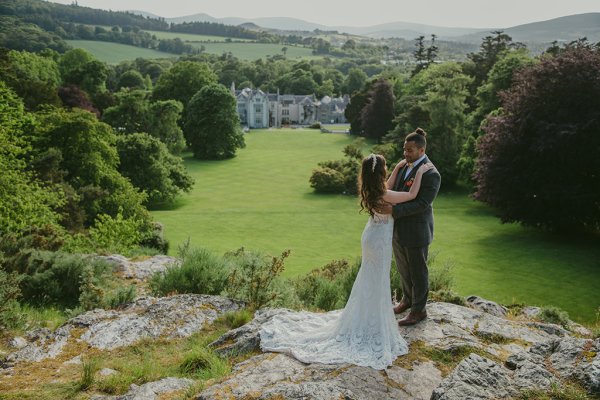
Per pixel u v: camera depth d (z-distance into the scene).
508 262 28.59
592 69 31.44
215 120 77.44
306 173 67.56
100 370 6.65
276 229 39.16
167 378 5.94
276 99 150.88
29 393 6.05
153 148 51.69
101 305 10.38
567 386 4.74
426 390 5.24
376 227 6.05
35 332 8.60
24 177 24.23
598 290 23.73
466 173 51.00
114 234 22.81
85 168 37.19
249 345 6.50
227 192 56.59
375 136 96.94
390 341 5.95
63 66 105.56
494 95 57.91
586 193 31.00
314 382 5.13
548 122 32.06
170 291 11.20
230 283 10.80
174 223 40.44
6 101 32.25
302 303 11.23
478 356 5.25
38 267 13.01
